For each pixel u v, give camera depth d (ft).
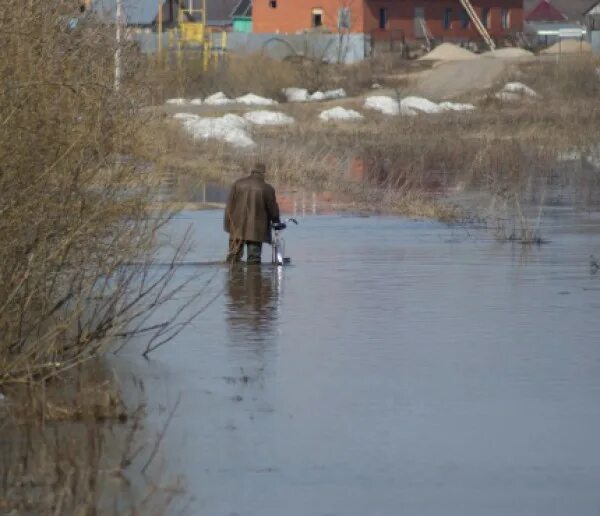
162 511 90.33
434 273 202.69
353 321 160.76
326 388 125.70
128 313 142.20
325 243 243.60
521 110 640.58
